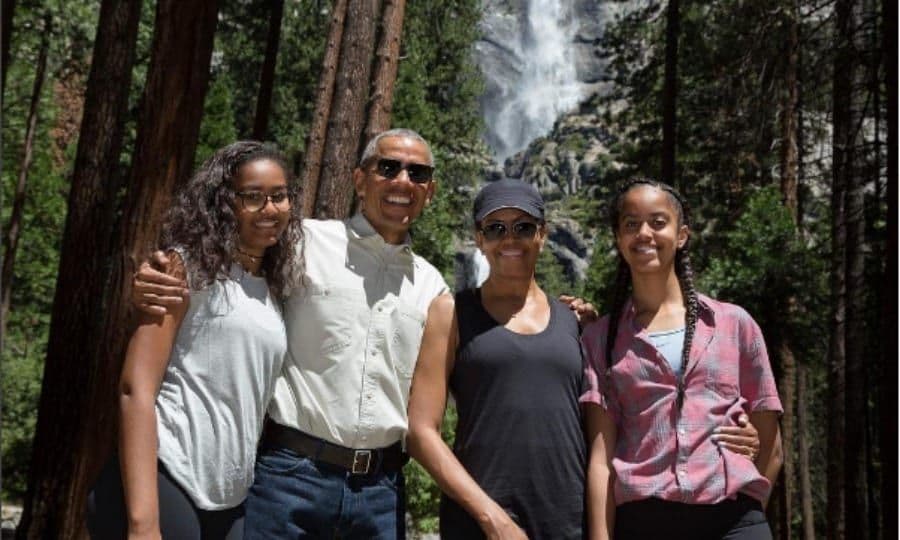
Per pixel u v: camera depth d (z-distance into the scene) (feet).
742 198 55.31
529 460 11.40
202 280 10.80
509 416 11.44
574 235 175.52
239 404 10.91
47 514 28.22
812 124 51.78
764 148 52.19
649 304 12.00
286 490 11.46
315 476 11.53
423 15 88.12
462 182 86.38
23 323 83.71
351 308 11.86
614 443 11.72
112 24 33.22
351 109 25.77
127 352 10.65
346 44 26.08
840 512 41.24
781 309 43.14
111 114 32.71
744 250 43.73
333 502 11.54
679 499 11.16
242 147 11.47
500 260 11.89
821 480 67.41
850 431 36.42
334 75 28.50
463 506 11.14
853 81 37.40
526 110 229.25
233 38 77.82
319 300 11.85
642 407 11.50
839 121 39.42
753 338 11.73
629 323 11.86
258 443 11.69
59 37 64.95
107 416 23.04
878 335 35.78
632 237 11.89
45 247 82.53
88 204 31.71
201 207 11.11
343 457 11.62
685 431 11.28
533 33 238.27
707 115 59.47
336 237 12.28
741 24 45.09
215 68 82.02
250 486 11.32
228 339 10.93
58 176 84.74
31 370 75.66
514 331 11.76
